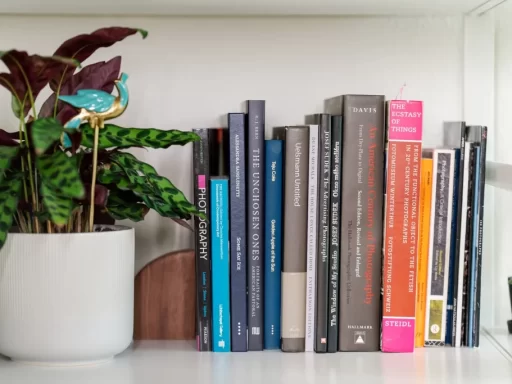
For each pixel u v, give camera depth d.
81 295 0.76
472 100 0.97
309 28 0.97
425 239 0.88
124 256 0.79
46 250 0.75
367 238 0.85
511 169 0.83
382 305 0.86
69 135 0.73
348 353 0.85
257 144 0.84
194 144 0.84
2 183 0.72
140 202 0.85
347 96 0.84
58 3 0.88
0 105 0.95
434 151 0.87
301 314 0.86
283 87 0.97
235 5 0.90
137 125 0.96
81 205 0.79
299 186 0.84
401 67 0.98
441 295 0.88
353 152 0.85
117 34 0.71
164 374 0.76
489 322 0.96
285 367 0.79
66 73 0.76
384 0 0.87
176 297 0.92
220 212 0.85
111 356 0.80
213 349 0.86
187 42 0.96
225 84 0.97
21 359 0.78
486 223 0.96
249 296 0.86
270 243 0.85
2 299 0.76
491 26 0.96
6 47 0.95
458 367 0.80
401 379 0.76
